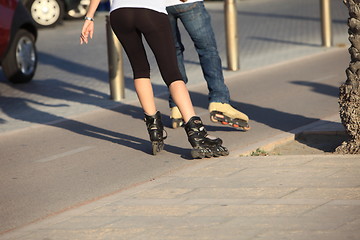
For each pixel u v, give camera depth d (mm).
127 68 38000
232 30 34906
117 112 26984
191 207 14562
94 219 14359
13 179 18469
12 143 22828
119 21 18281
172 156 19562
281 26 52656
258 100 27250
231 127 22875
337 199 14375
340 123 22109
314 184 15531
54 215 15117
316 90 28656
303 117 23828
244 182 16078
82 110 27844
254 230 12930
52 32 55281
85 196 16484
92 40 49656
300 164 17250
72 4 62281
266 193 15117
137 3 18109
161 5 18234
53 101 30344
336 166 16859
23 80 35375
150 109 19312
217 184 16094
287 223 13156
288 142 20688
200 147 18516
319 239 12266
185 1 21000
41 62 41969
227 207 14359
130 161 19375
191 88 30938
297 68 34531
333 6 64625
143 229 13492
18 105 29922
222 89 21641
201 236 12852
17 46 35062
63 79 36156
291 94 28094
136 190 16234
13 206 16125
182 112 18594
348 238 12227
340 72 32656
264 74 33438
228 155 18906
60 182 17875
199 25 21531
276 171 16766
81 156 20453
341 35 45906
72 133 23719
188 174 17141
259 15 60594
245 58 39000
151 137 19438
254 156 18469
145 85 19109
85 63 40812
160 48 18234
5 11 34188
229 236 12734
